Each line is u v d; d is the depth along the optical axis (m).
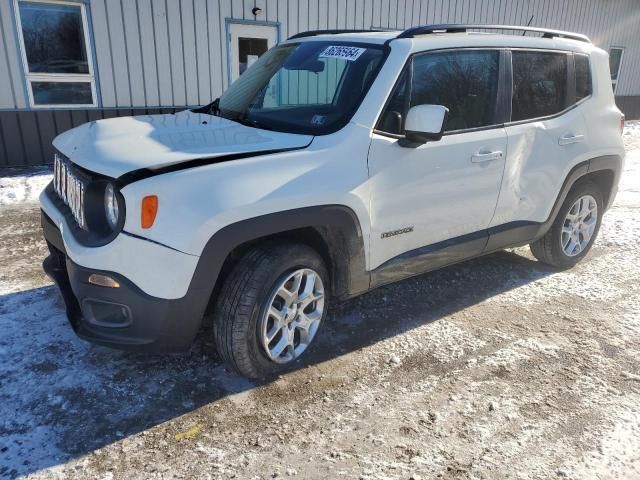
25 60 8.25
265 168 2.72
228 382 2.99
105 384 2.91
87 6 8.47
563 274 4.71
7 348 3.20
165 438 2.54
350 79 3.30
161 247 2.47
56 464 2.35
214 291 2.98
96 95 8.95
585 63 4.45
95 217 2.65
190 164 2.59
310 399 2.88
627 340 3.58
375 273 3.30
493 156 3.69
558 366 3.25
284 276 2.89
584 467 2.43
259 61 4.21
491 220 3.93
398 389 2.98
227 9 9.70
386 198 3.19
